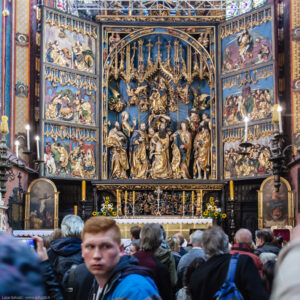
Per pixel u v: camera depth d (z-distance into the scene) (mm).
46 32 24766
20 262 1502
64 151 24703
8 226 21062
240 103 25297
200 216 24562
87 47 26219
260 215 22734
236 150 25219
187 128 26500
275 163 17000
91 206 25734
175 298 7371
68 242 4875
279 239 10031
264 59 24609
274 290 1714
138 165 26156
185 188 25641
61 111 24859
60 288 3502
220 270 4773
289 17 24359
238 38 25766
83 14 27984
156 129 26734
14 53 23672
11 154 20797
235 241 6121
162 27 27062
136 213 25609
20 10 24234
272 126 23938
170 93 27125
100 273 3148
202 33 26984
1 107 21984
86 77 25984
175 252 8203
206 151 26078
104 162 25875
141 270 3195
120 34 27188
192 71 27266
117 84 27328
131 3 27969
